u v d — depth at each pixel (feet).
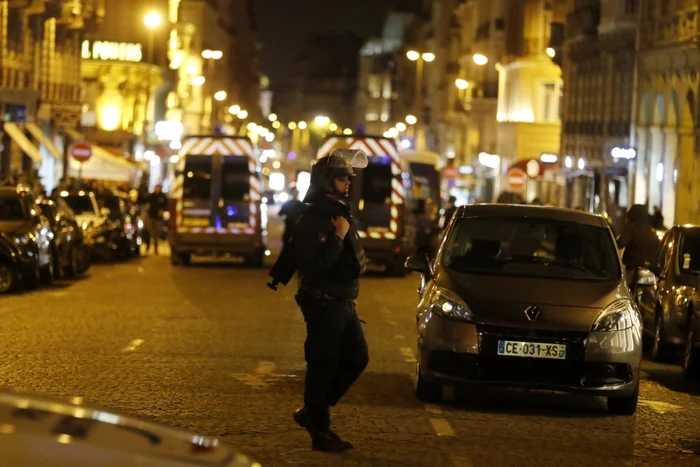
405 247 264.93
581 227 102.68
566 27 487.61
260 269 269.85
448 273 97.45
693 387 116.37
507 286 94.79
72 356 116.57
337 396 77.46
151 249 362.12
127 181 485.15
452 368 92.17
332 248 73.92
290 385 102.68
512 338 91.45
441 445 79.41
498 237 101.55
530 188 562.66
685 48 333.21
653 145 364.58
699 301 121.49
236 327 147.23
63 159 471.21
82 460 30.63
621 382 92.32
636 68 382.01
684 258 139.74
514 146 568.82
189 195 270.87
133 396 94.48
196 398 94.53
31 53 427.33
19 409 32.99
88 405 35.88
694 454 81.15
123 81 625.00
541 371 91.50
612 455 79.10
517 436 83.87
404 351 128.77
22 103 407.44
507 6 613.93
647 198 368.27
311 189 75.77
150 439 33.22
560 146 505.25
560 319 91.71
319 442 75.82
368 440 80.23
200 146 269.64
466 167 649.61
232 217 271.08
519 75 573.74
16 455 30.25
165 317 156.87
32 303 173.06
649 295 145.28
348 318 75.66
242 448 76.13
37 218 202.69
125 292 196.65
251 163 270.67
